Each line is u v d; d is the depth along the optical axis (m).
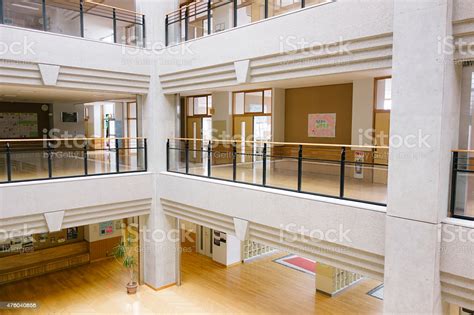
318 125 9.25
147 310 8.23
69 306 8.43
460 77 4.62
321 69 5.80
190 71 8.01
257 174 7.99
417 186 4.41
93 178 7.87
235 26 7.06
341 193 5.55
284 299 8.98
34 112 13.74
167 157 8.98
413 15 4.36
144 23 8.70
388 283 4.73
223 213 7.24
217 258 11.53
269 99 9.98
